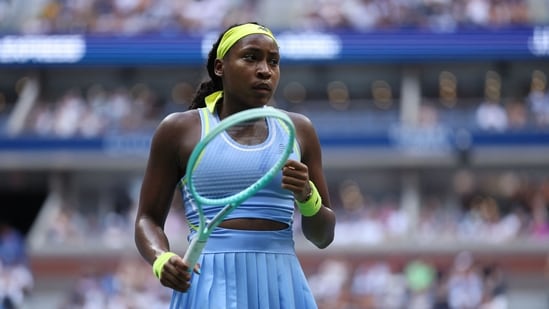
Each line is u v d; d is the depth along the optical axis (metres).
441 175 90.12
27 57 95.06
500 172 89.50
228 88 13.41
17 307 76.38
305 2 98.31
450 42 92.75
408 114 91.19
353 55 92.56
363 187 90.81
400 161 89.56
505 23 93.94
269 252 13.06
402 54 92.62
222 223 13.07
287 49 92.94
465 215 83.38
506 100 91.75
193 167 11.90
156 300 69.62
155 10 96.19
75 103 93.19
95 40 94.62
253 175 12.96
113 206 92.31
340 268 72.62
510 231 80.44
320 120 92.25
